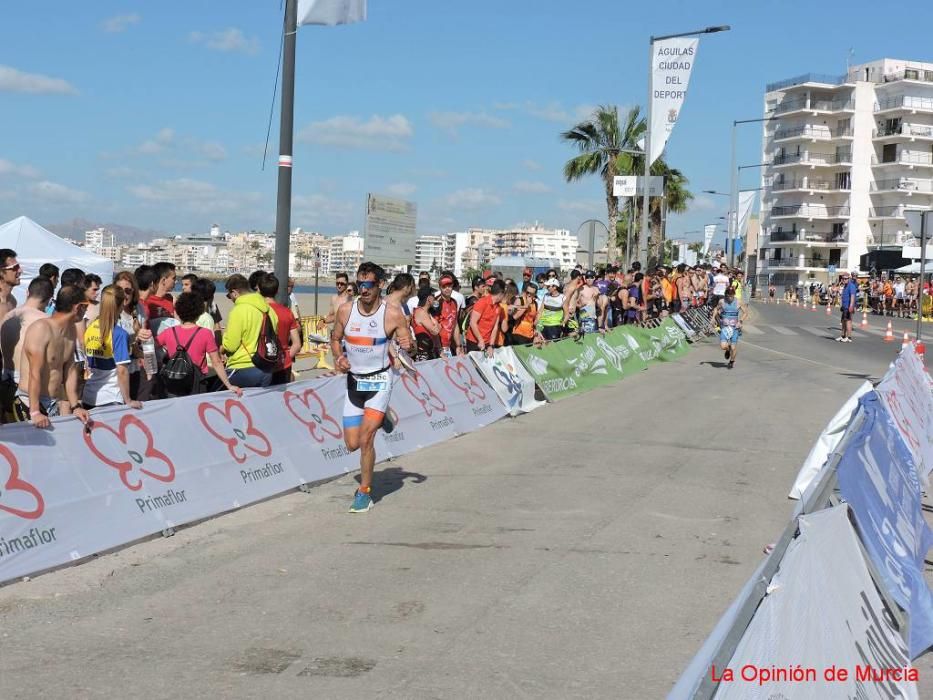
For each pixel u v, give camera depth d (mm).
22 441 5688
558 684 4078
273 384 8594
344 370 7250
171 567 5719
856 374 17500
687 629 4758
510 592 5289
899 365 8562
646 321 20656
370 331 7066
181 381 7602
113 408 6422
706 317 28031
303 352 17719
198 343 7672
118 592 5242
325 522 6855
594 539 6410
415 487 8062
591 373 15641
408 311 11711
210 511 6883
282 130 10258
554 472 8680
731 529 6715
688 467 8914
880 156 82938
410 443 9797
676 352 21031
